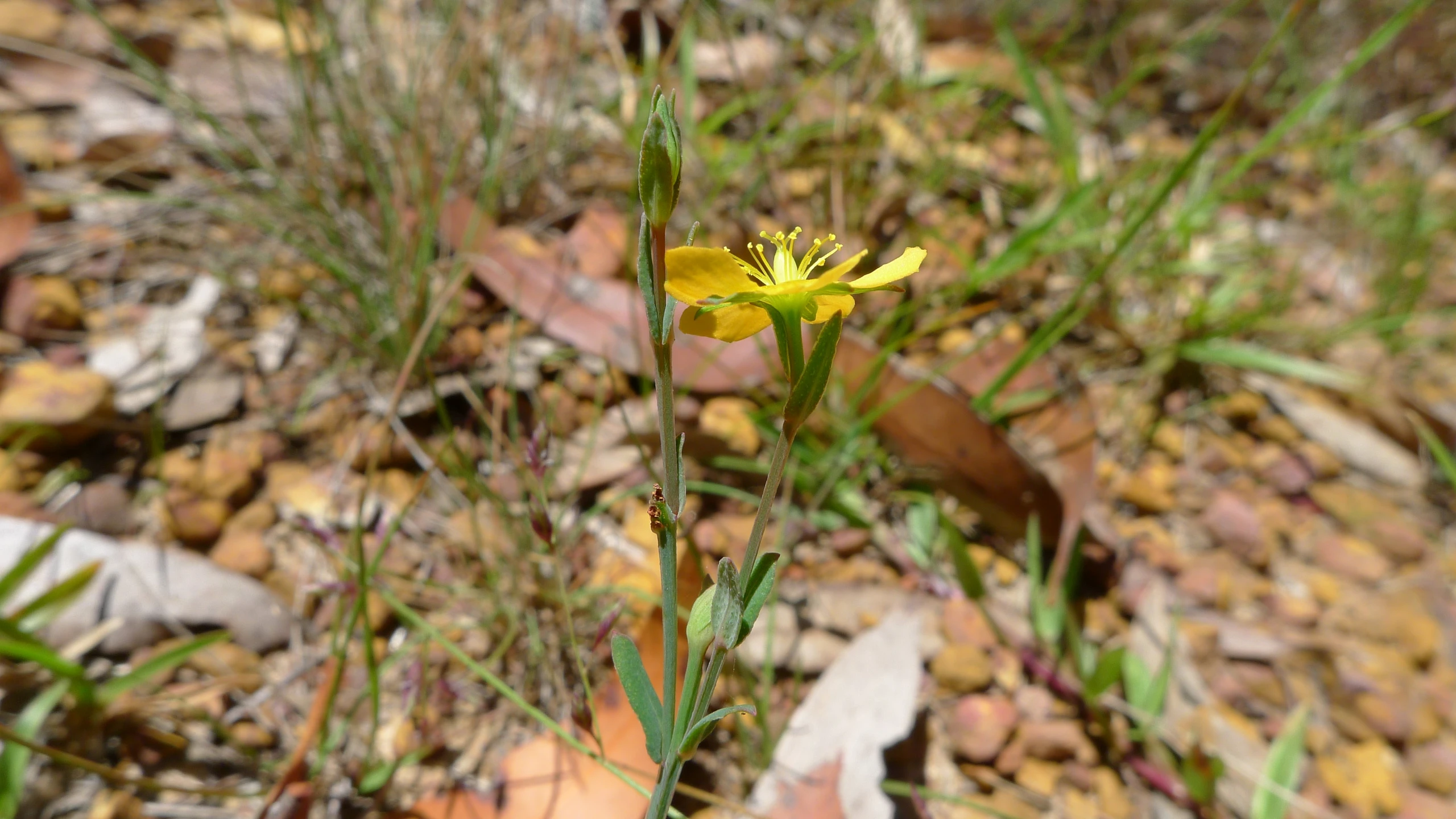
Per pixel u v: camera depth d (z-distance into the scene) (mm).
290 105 149
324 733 95
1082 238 162
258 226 136
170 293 139
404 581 117
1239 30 259
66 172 148
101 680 103
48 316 129
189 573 110
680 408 139
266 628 111
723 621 55
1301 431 166
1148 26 248
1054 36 233
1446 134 248
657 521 57
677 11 193
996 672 123
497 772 105
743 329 56
